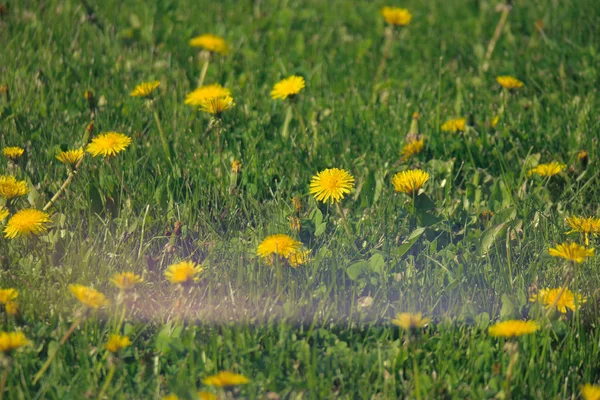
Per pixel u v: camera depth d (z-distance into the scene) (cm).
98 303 586
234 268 712
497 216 781
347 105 1044
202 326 639
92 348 612
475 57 1259
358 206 846
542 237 768
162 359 604
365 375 596
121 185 816
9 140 920
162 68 1166
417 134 939
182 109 1036
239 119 1021
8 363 551
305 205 843
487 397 580
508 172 890
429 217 770
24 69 1102
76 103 1038
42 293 670
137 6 1361
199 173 867
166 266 730
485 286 708
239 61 1221
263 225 800
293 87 913
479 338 632
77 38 1230
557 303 641
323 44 1300
